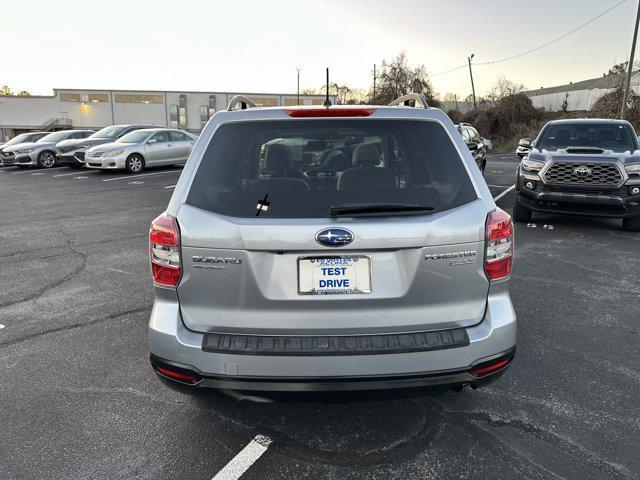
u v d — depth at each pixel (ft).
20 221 30.35
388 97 193.06
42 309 15.67
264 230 7.52
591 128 30.68
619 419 9.71
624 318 14.79
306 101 190.19
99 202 37.76
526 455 8.65
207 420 9.71
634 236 25.95
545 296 16.66
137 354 12.56
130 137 60.03
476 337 7.88
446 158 8.36
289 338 7.73
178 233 7.76
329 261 7.66
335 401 7.80
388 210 7.73
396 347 7.59
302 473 8.23
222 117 8.59
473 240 7.85
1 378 11.34
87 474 8.23
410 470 8.28
